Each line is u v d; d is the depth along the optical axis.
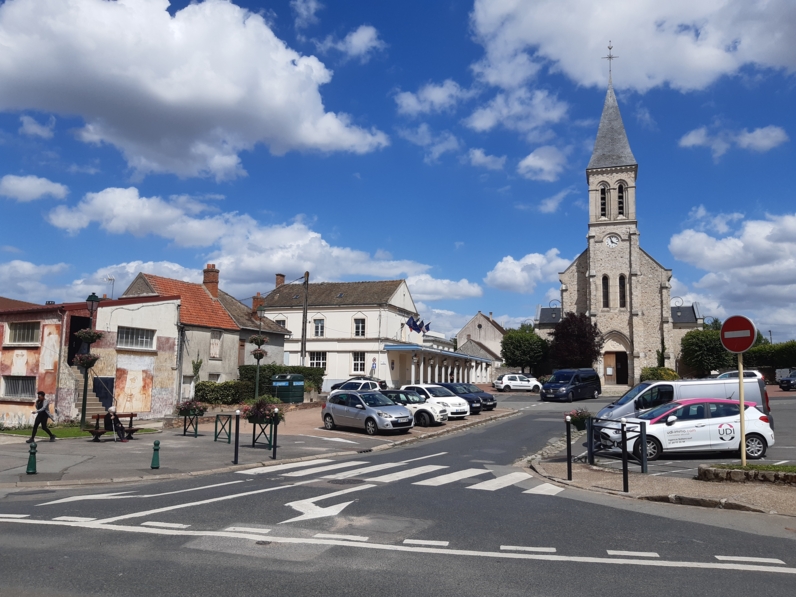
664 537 8.05
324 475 13.21
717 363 56.88
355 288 53.84
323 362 51.22
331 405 23.31
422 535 7.96
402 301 55.06
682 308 66.88
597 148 62.12
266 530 8.08
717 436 15.27
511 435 22.94
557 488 12.02
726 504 9.91
